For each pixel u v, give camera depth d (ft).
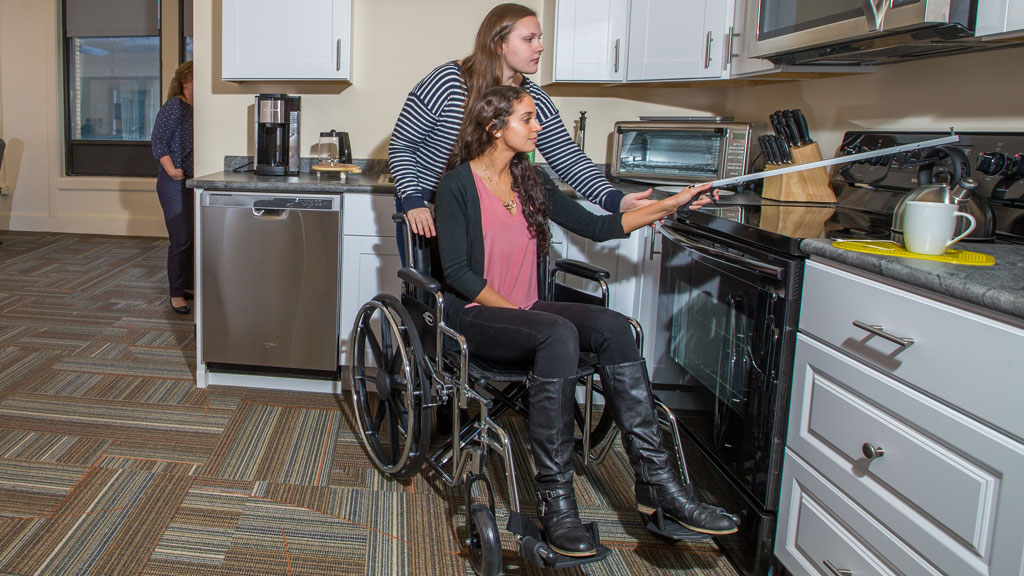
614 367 5.64
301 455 7.72
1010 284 3.69
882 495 4.35
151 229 20.47
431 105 7.01
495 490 7.16
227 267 9.06
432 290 5.75
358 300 9.05
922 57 6.61
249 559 5.84
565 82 9.84
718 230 6.27
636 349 5.68
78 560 5.70
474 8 10.34
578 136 10.50
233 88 10.54
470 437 6.28
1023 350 3.39
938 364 3.92
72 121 20.44
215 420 8.51
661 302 7.75
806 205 7.38
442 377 5.89
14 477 6.93
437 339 5.89
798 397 5.23
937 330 3.93
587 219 6.42
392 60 10.45
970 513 3.71
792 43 6.71
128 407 8.76
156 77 20.21
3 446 7.57
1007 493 3.49
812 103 8.50
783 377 5.39
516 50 6.68
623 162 9.93
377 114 10.57
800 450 5.21
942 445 3.93
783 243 5.29
